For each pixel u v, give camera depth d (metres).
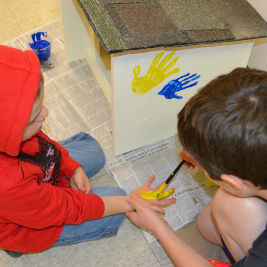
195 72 0.99
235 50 0.97
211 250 1.02
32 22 1.63
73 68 1.47
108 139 1.25
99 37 0.80
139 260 0.99
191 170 1.17
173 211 1.07
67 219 0.81
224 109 0.50
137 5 0.89
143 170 1.17
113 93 0.94
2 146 0.61
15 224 0.81
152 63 0.89
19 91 0.57
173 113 1.13
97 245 1.02
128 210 0.94
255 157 0.50
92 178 1.15
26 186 0.70
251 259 0.59
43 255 1.00
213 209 0.83
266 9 1.11
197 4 0.94
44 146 0.83
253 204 0.72
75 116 1.31
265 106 0.48
